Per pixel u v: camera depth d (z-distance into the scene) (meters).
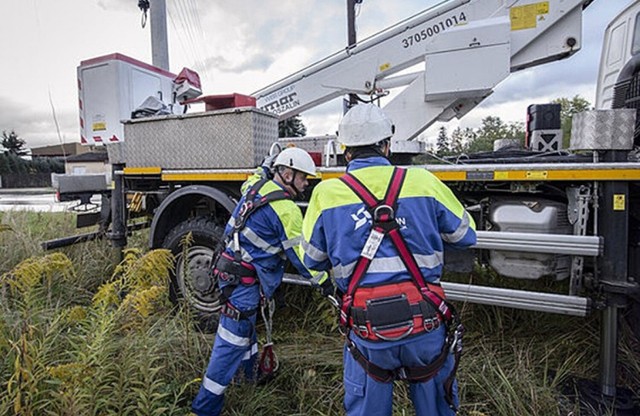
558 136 3.61
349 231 1.44
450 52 3.43
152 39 7.46
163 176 3.35
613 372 2.23
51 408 1.76
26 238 4.74
